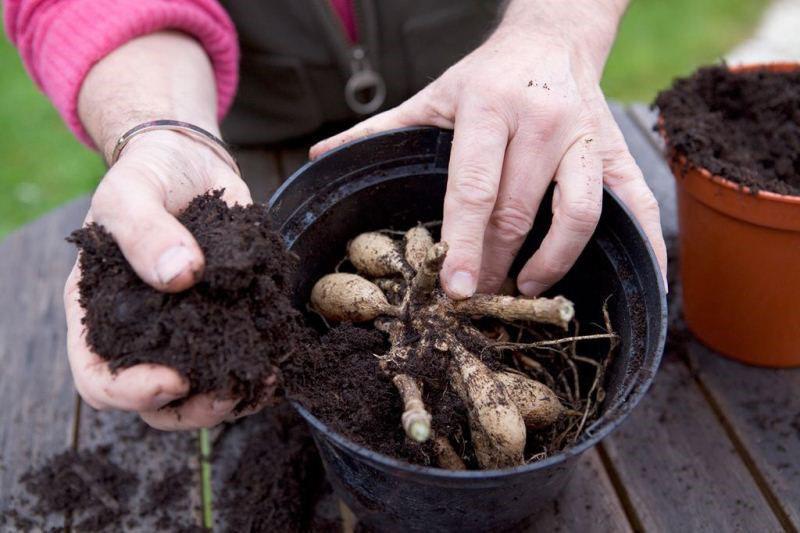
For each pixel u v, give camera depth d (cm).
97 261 36
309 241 43
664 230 58
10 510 45
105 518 45
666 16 117
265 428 48
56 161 98
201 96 49
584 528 43
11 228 89
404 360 40
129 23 48
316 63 61
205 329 35
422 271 39
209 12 54
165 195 38
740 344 50
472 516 38
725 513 44
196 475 47
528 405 39
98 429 49
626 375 37
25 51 51
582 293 44
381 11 60
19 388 50
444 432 39
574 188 41
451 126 43
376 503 40
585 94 44
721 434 47
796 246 45
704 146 48
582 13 48
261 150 65
